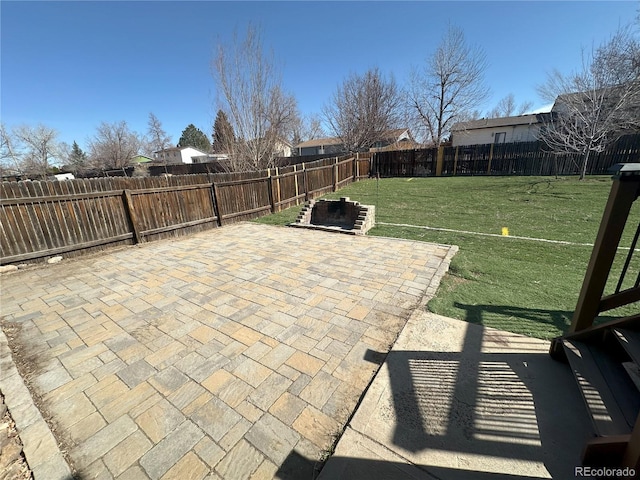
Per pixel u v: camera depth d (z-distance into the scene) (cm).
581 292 211
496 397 196
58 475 157
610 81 1121
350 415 192
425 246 538
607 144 1209
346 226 725
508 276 403
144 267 474
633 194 179
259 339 276
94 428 187
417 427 177
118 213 581
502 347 249
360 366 237
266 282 404
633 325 194
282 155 1794
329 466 157
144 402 206
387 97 2517
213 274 439
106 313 332
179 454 168
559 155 1409
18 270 462
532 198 946
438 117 2730
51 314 333
